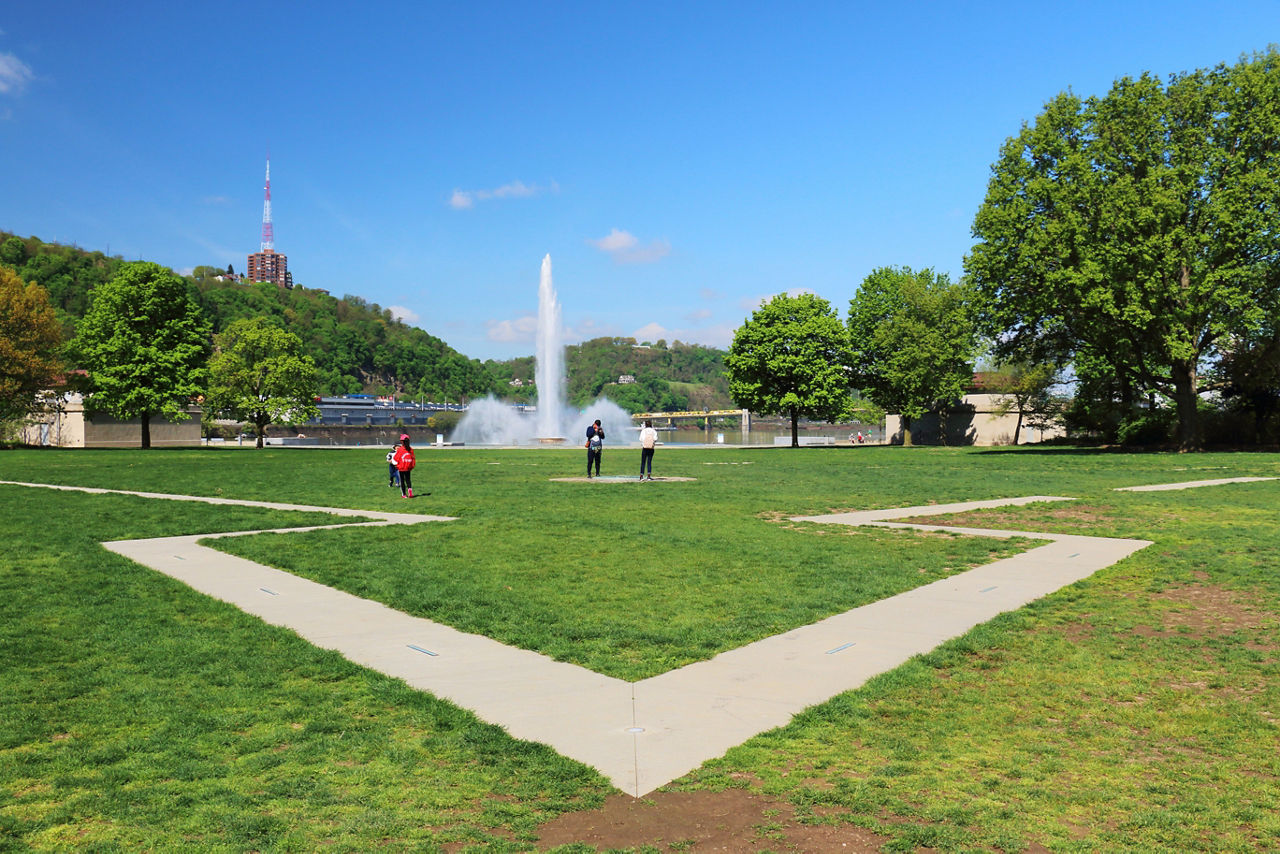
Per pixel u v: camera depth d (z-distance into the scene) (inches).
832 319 2910.9
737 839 197.9
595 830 202.1
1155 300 1796.3
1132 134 1927.9
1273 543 614.9
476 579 499.2
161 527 724.7
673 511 837.2
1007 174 2103.8
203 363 2790.4
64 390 2888.8
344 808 214.1
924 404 3125.0
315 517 792.9
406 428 6102.4
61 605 436.5
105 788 225.5
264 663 335.6
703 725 266.7
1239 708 285.1
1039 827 204.5
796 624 392.8
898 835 199.5
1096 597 450.6
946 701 292.5
